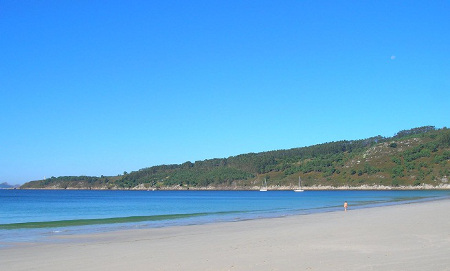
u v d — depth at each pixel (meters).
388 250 16.11
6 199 121.38
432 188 158.38
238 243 19.34
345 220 30.91
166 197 142.00
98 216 49.69
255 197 129.62
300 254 15.66
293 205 70.62
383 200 79.12
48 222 38.62
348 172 195.25
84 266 14.53
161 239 22.59
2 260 16.05
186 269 13.51
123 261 15.28
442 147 183.75
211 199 116.88
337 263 13.76
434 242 17.86
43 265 14.88
